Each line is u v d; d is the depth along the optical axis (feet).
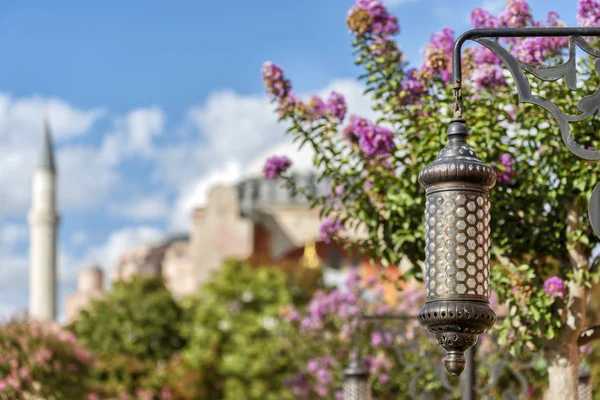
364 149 36.88
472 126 36.73
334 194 39.58
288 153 284.20
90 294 291.17
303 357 95.55
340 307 89.71
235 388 174.40
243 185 280.31
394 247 38.55
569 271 35.53
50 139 351.67
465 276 18.61
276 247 263.08
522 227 36.68
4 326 71.77
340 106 38.52
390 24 38.32
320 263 253.03
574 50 21.15
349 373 50.42
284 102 38.70
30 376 69.82
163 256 316.40
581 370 47.09
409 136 37.63
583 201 36.01
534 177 36.55
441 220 18.79
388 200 37.78
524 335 35.32
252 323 184.44
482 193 18.92
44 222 342.85
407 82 37.55
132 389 163.02
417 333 59.93
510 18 36.70
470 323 18.49
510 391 49.01
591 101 21.16
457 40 20.94
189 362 180.14
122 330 195.83
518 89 21.24
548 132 35.45
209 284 191.42
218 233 265.95
